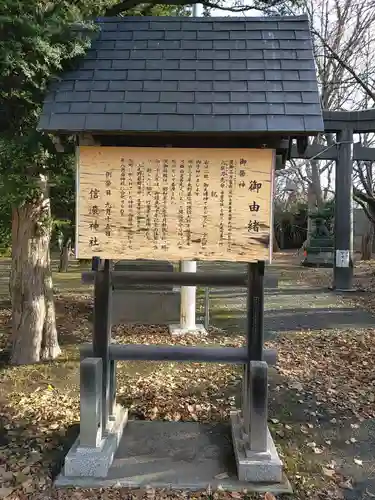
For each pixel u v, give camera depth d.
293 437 4.31
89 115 3.20
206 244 3.35
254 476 3.47
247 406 3.78
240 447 3.70
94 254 3.38
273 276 3.69
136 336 7.65
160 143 3.45
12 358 6.21
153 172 3.35
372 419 4.66
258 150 3.32
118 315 8.54
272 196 3.32
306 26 3.87
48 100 3.34
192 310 8.09
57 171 5.27
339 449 4.11
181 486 3.40
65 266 17.75
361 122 13.38
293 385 5.54
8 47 3.58
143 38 3.83
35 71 3.75
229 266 20.19
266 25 3.90
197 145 3.45
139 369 6.11
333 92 18.64
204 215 3.35
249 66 3.55
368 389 5.43
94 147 3.35
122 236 3.38
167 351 3.76
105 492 3.33
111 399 4.08
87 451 3.54
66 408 4.80
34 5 3.76
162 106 3.26
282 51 3.66
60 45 3.55
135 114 3.21
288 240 35.09
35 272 6.18
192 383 5.61
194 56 3.65
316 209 23.91
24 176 4.62
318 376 5.88
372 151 13.82
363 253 25.86
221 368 6.17
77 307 10.05
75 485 3.40
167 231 3.36
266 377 3.53
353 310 10.36
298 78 3.45
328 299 11.98
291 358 6.62
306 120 3.15
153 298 8.55
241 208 3.33
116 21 4.00
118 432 3.99
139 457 3.80
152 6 6.95
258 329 3.67
